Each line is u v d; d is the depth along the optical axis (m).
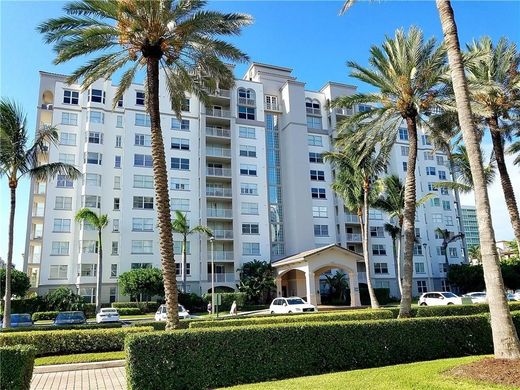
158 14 16.61
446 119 24.38
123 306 43.66
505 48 23.77
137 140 51.25
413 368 10.55
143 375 9.73
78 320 27.20
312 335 11.51
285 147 58.53
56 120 49.69
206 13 17.23
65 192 48.03
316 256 39.91
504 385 8.39
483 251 11.12
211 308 41.03
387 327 12.38
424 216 63.34
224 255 51.72
